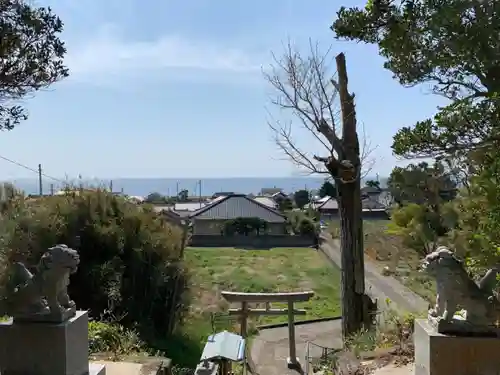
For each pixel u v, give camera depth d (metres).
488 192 7.06
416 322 7.05
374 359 8.87
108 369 8.84
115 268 14.83
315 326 21.36
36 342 6.46
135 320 14.77
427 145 6.63
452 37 5.73
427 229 13.98
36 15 7.46
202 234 48.94
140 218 16.09
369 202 56.03
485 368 6.27
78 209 15.53
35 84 7.64
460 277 6.39
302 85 16.58
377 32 6.31
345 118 12.76
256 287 28.14
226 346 10.41
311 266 35.62
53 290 6.55
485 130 6.18
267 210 51.22
